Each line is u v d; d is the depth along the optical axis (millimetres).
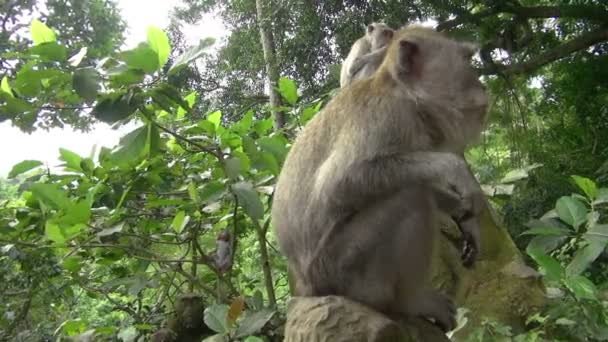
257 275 1373
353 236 671
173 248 1248
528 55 3160
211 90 3162
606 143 3098
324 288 699
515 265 1163
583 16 2828
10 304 1202
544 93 3359
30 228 1010
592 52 3260
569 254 1023
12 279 1170
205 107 3084
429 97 684
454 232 1047
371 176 647
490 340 935
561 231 813
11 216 1074
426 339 691
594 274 1233
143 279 978
